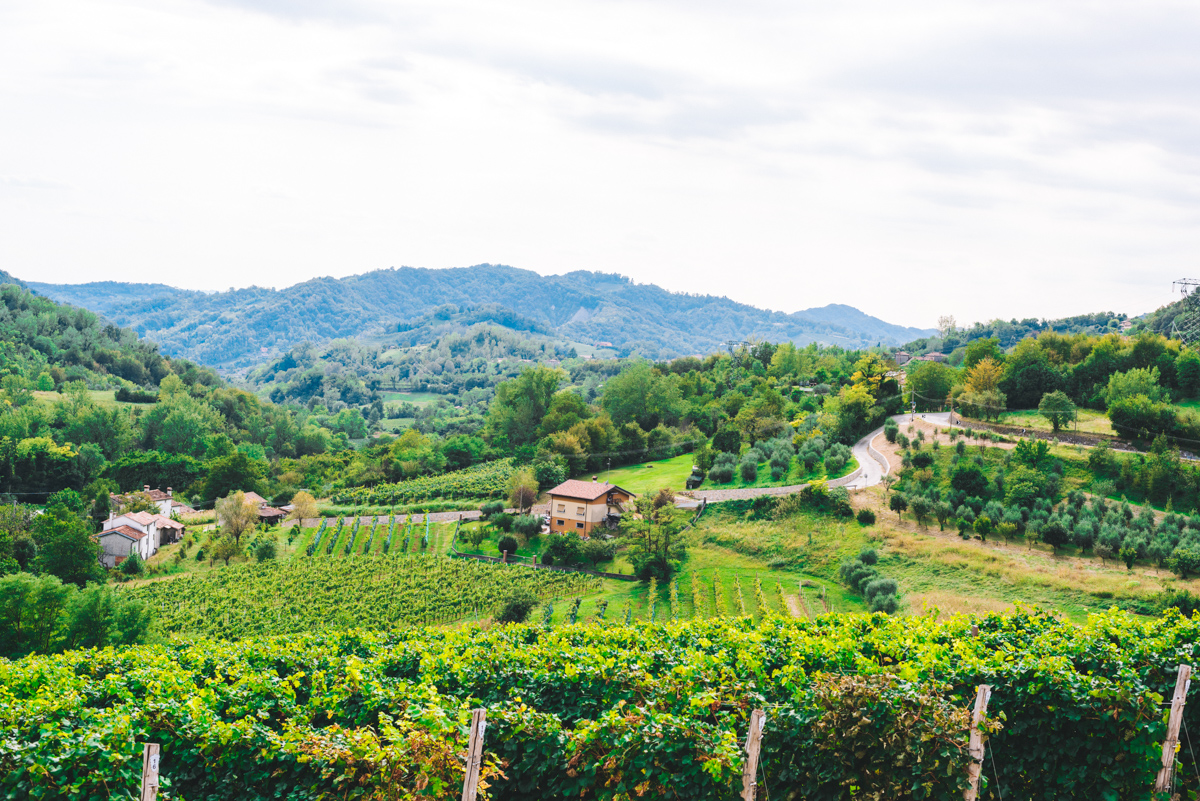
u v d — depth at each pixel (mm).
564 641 23594
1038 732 15867
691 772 14648
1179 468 65250
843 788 15109
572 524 78000
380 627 57781
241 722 17344
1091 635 19547
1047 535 58500
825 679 16156
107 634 48156
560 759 16219
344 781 15102
